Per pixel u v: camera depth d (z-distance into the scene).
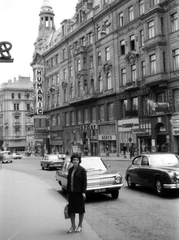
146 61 35.91
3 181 18.44
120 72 42.59
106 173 11.80
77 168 7.21
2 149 94.56
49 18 74.69
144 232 7.25
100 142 47.31
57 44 61.19
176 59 32.88
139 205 10.41
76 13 54.81
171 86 33.22
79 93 53.31
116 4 42.53
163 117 34.16
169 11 33.47
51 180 19.67
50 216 8.80
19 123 101.38
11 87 100.88
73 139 56.44
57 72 62.84
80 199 7.13
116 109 43.28
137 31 38.78
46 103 68.25
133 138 39.72
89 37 50.81
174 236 6.85
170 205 10.10
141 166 13.32
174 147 32.94
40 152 69.62
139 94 38.41
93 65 49.34
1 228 7.62
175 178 11.23
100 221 8.52
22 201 11.33
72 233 7.04
